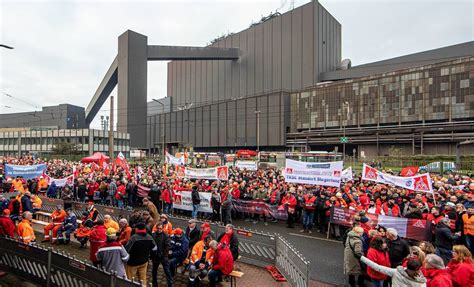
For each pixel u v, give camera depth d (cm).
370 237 734
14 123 13162
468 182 1780
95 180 1995
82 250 1052
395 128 7056
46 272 689
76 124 12162
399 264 712
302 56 9288
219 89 12012
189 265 768
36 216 1502
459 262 547
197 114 10831
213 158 4669
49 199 1644
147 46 10056
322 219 1352
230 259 715
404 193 1382
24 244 751
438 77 6606
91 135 7744
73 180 1892
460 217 938
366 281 823
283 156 4375
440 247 828
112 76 10688
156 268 744
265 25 10412
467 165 3216
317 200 1344
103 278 545
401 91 7112
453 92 6397
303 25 9294
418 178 1288
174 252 797
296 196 1471
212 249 741
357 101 7750
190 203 1609
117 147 8531
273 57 10125
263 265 901
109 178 1988
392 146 6888
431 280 495
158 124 12344
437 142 6581
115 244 640
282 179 2092
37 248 713
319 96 8350
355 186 1717
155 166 3906
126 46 9594
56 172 2570
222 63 11912
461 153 6153
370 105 7550
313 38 9006
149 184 1914
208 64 12475
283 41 9838
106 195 1811
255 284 779
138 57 9744
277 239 862
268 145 8938
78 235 1070
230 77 11588
